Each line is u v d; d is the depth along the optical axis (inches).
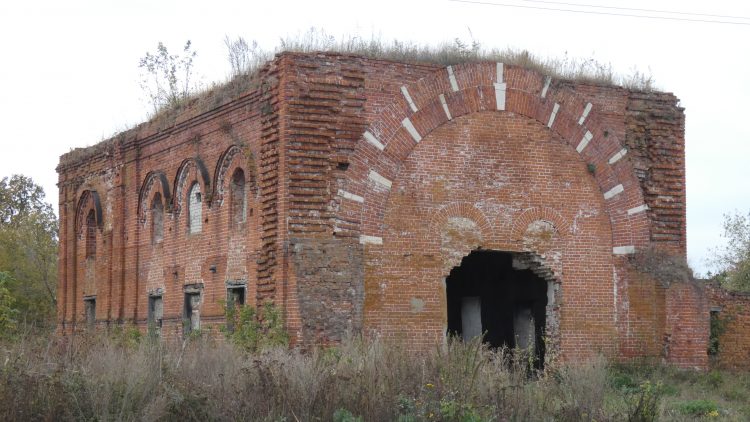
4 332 818.2
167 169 1181.7
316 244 899.4
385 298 921.5
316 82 916.0
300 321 881.5
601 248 1013.8
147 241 1228.5
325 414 610.9
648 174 1042.1
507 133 989.2
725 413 786.8
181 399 603.5
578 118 1016.9
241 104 1007.0
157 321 1202.0
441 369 676.7
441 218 953.5
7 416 573.9
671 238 1042.1
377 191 929.5
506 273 1138.7
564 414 659.4
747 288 1752.0
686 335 1023.6
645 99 1048.2
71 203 1434.5
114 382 614.5
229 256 1031.6
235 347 796.0
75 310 1416.1
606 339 1003.9
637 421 674.8
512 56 1008.2
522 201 988.6
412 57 970.1
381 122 936.9
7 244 1740.9
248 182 987.3
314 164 908.0
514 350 835.4
